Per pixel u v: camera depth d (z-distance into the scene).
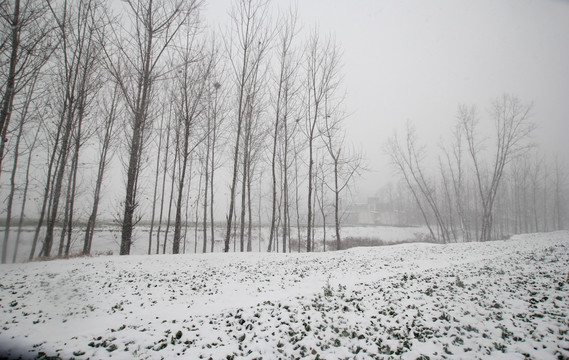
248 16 20.69
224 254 14.99
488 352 4.70
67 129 15.62
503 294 7.58
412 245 20.89
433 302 7.09
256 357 4.70
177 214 17.09
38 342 5.29
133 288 8.74
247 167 25.42
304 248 33.84
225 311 6.83
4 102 10.42
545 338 5.11
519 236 31.34
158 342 5.29
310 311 6.63
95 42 15.91
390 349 4.88
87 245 19.73
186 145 17.97
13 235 22.84
